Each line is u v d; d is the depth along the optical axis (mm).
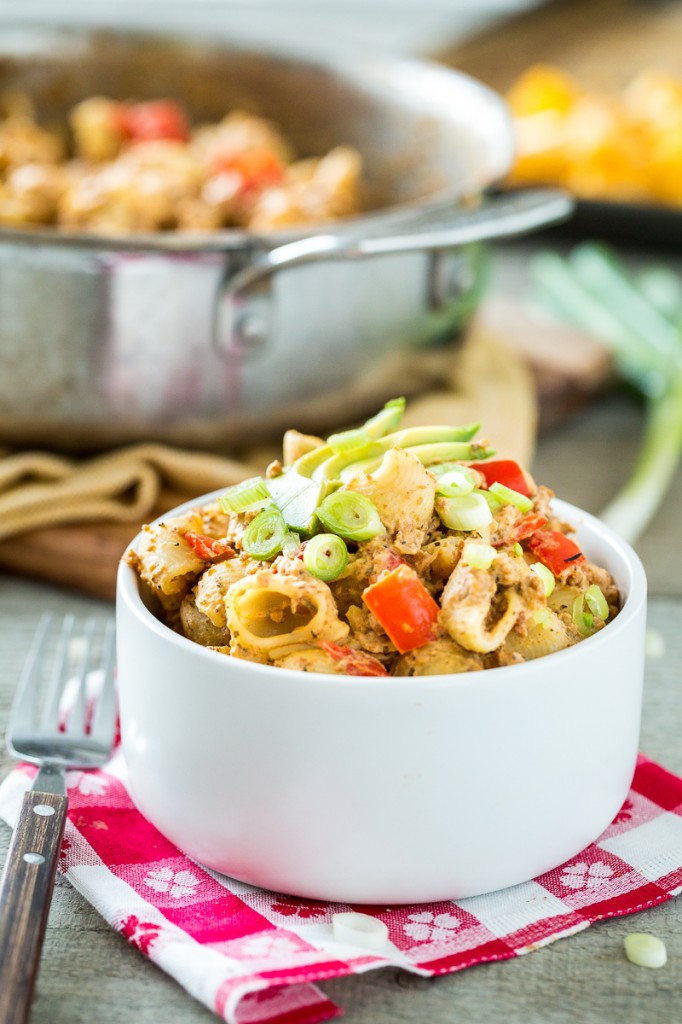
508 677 471
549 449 810
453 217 693
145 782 504
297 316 708
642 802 534
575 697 481
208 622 501
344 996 476
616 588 522
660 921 499
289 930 484
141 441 719
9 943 455
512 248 1146
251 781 480
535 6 1656
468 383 805
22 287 684
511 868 491
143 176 886
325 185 892
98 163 992
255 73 1020
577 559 516
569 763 487
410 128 942
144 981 480
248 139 955
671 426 743
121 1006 473
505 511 507
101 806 529
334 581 498
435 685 468
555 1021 471
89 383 699
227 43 1019
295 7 1687
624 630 490
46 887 472
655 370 842
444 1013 472
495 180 754
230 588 485
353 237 682
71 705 575
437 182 919
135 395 703
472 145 872
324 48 987
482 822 481
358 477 500
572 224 1115
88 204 857
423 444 523
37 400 705
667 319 877
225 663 475
